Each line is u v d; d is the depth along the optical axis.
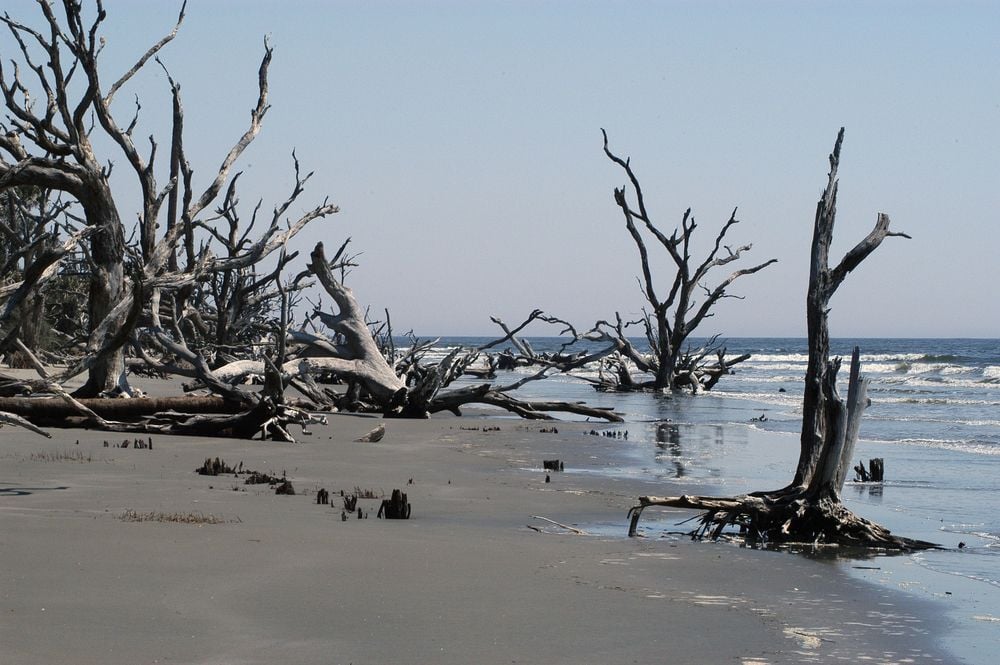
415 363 42.12
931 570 11.70
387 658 6.99
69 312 49.84
